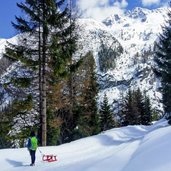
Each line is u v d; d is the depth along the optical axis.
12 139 28.28
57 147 25.00
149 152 14.51
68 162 19.23
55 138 35.94
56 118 32.16
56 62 27.02
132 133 37.12
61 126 36.22
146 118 77.69
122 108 77.38
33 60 27.36
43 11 26.95
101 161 16.89
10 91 28.25
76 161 19.14
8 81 27.12
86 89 36.69
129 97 76.44
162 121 50.69
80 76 34.41
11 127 28.16
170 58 38.22
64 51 27.31
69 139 37.00
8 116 28.22
